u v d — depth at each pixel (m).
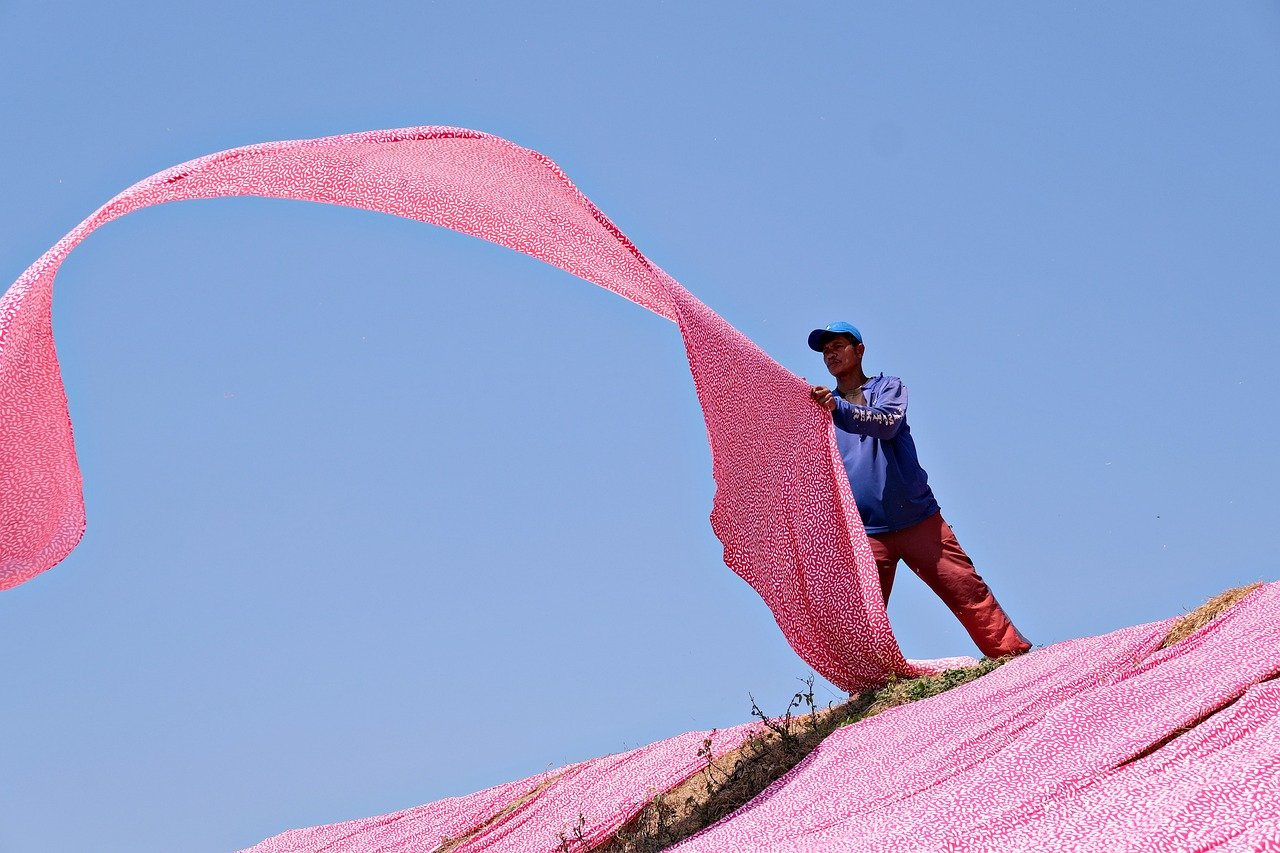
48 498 5.54
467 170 6.39
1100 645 5.62
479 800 8.59
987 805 3.58
